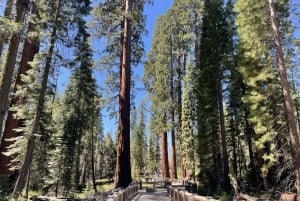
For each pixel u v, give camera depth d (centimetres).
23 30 1308
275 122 1745
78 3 1470
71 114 2972
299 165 1374
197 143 2647
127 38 2225
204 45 2417
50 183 2786
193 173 3288
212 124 2438
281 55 1512
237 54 2095
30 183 2814
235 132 2698
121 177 1986
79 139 3031
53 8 1422
